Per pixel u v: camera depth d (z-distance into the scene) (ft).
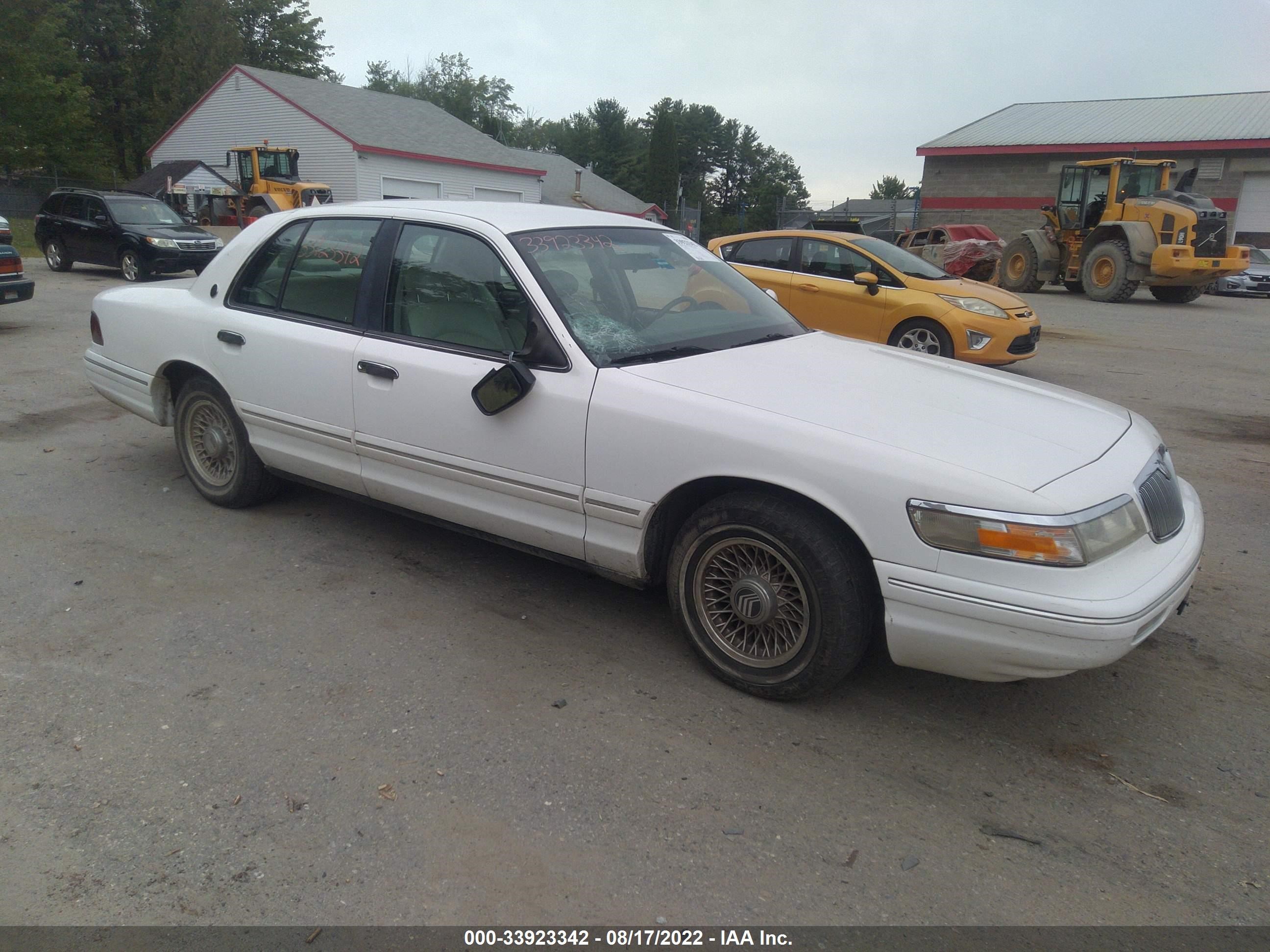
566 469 11.23
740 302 13.89
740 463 9.99
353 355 13.05
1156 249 61.87
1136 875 8.09
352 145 102.22
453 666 11.30
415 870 7.98
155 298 16.39
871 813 8.84
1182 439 23.61
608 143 292.81
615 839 8.40
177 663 11.22
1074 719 10.51
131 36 153.89
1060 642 8.71
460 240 12.52
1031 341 30.66
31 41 114.21
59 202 61.41
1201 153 102.01
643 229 14.32
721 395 10.53
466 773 9.25
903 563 9.25
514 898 7.70
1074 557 8.73
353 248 13.60
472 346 12.13
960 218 118.01
